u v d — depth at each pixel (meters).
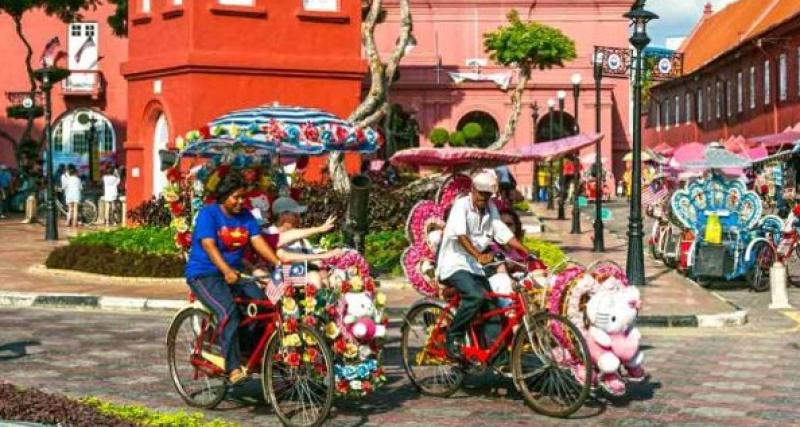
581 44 58.50
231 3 23.11
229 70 23.02
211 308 8.99
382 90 23.94
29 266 20.91
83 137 51.03
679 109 70.56
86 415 7.68
